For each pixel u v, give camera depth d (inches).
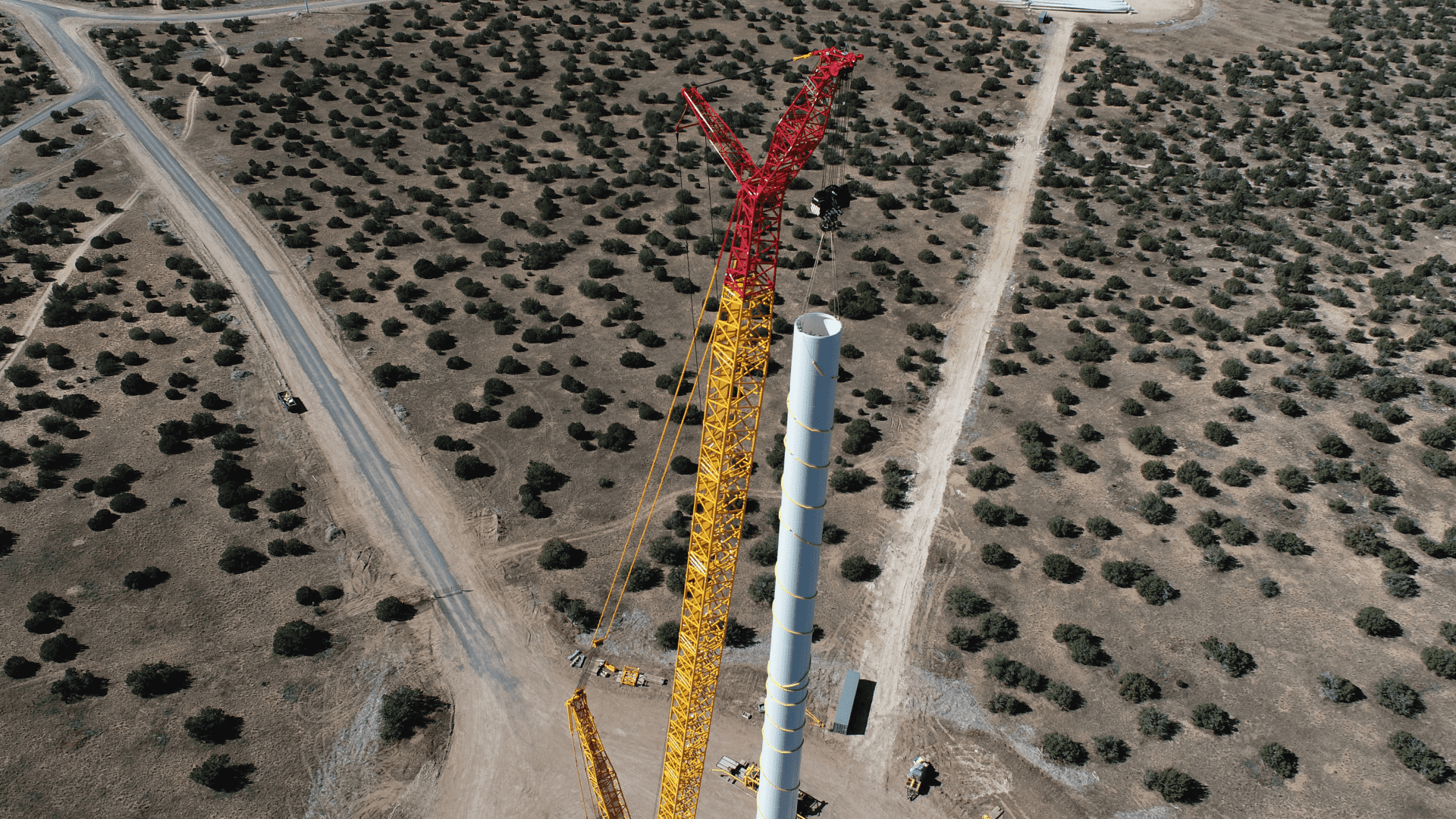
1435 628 3754.9
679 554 4097.0
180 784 3208.7
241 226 6432.1
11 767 3225.9
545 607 3934.5
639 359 5275.6
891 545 4195.4
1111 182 7027.6
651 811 3225.9
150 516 4227.4
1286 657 3654.0
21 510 4220.0
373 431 4803.2
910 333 5575.8
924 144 7608.3
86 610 3784.5
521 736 3469.5
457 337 5497.1
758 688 3614.7
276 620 3809.1
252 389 5036.9
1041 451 4594.0
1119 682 3580.2
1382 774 3253.0
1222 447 4690.0
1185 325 5516.7
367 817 3179.1
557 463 4645.7
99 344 5275.6
